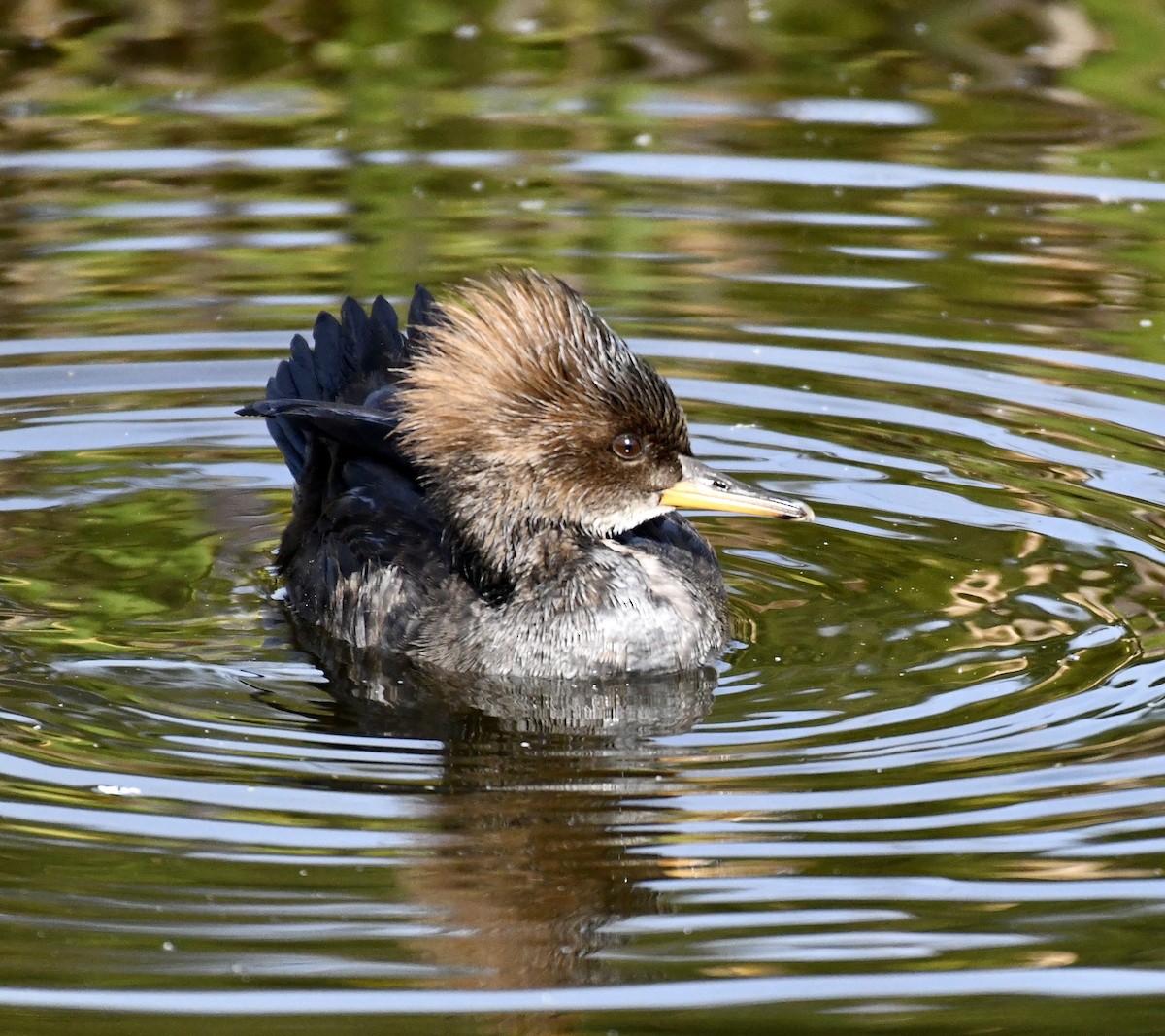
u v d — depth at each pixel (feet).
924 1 75.10
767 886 31.40
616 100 68.13
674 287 56.24
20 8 74.33
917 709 37.19
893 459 48.08
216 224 59.62
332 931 30.12
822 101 67.77
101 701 37.96
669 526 44.04
